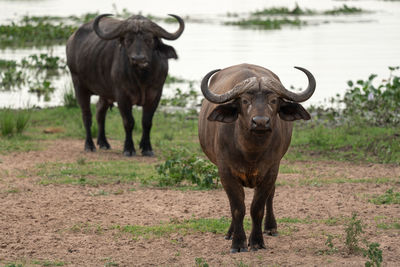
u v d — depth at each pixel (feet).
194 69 281.54
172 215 107.76
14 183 129.08
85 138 183.93
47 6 616.39
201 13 543.80
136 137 183.32
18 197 118.62
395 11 545.85
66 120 203.21
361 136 172.14
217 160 87.10
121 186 128.77
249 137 79.30
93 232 97.71
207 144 92.79
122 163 150.61
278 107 81.41
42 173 138.21
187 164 129.59
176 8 592.60
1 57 318.45
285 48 333.01
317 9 568.41
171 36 153.99
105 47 161.17
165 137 180.45
